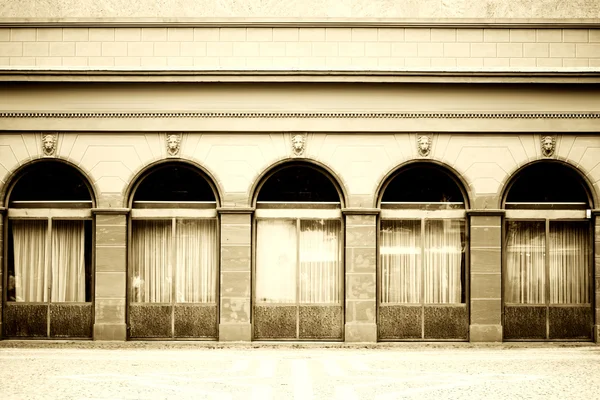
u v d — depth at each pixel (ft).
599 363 49.37
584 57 60.34
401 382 41.16
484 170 59.98
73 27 59.98
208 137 59.77
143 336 60.03
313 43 59.88
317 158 59.57
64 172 60.80
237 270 59.26
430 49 59.98
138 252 60.59
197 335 59.98
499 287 59.62
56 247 60.64
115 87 59.52
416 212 60.70
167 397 36.45
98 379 41.93
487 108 59.67
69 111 59.47
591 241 60.59
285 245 60.49
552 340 60.59
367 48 59.88
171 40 59.82
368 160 59.77
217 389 38.70
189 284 60.54
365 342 59.21
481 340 59.62
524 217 60.90
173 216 60.49
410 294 60.64
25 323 60.23
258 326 59.98
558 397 36.91
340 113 59.41
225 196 59.52
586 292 60.90
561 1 60.59
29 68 58.85
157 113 59.47
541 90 59.82
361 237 59.47
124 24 59.77
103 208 59.47
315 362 49.67
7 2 60.03
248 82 58.95
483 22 59.98
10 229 60.75
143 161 59.72
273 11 60.23
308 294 60.34
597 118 59.98
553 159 60.03
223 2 60.18
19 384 40.22
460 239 60.70
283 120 59.52
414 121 59.72
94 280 59.62
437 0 60.54
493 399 36.32
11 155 59.98
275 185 60.54
